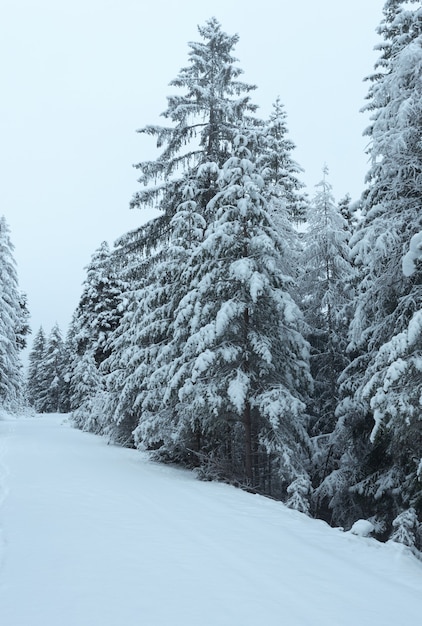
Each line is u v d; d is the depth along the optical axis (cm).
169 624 412
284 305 1278
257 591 496
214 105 1677
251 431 1426
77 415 3259
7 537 648
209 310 1350
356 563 638
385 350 991
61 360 6788
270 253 1360
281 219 1755
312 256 1822
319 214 1823
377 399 955
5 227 3547
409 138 1109
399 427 977
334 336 1717
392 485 1280
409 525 1044
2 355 3098
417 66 1027
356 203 1373
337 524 1517
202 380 1335
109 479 1148
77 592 477
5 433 2494
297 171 2302
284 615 441
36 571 531
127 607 445
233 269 1292
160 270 1555
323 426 1806
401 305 1159
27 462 1372
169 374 1406
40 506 830
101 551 605
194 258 1406
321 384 1750
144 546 632
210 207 1413
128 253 1777
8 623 408
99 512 807
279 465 1400
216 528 744
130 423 2119
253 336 1315
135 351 1791
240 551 630
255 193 1345
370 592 522
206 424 1370
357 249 1130
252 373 1322
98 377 3362
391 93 1105
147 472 1333
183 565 564
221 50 1761
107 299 3331
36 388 7219
